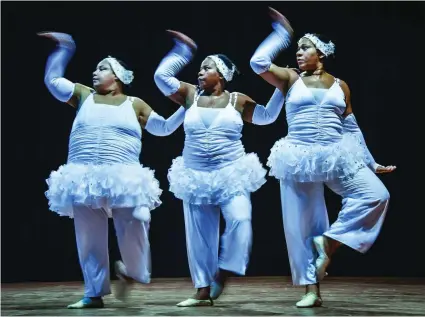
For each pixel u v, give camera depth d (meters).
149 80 8.34
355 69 8.25
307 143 4.59
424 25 8.13
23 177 8.57
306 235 4.62
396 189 8.34
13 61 8.41
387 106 8.27
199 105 4.78
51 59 4.91
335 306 4.63
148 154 8.56
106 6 8.29
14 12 8.28
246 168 4.68
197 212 4.75
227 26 8.29
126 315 4.24
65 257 8.68
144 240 4.72
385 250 8.43
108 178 4.57
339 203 8.59
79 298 5.42
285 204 4.65
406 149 8.27
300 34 8.18
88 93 4.85
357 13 8.17
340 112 4.68
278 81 4.72
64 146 8.55
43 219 8.64
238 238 4.60
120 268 4.64
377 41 8.20
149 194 4.71
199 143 4.71
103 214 4.71
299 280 4.62
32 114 8.52
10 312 4.48
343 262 8.55
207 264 4.75
